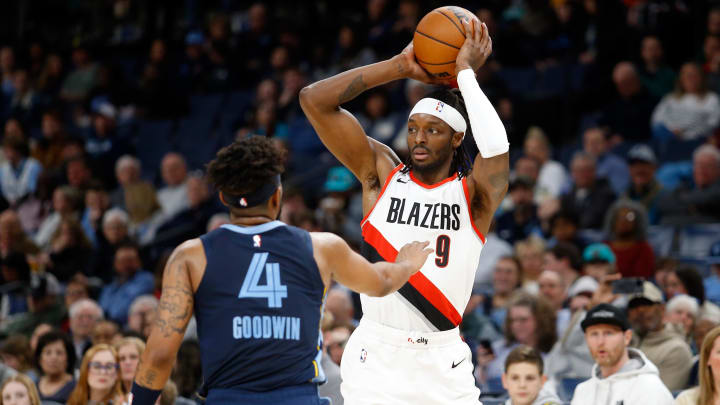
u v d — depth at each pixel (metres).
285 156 6.82
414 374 7.67
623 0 24.27
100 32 34.16
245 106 26.45
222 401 6.18
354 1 29.41
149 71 28.22
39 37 33.41
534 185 18.94
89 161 24.59
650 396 9.86
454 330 7.79
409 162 7.95
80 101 29.02
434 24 7.73
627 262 15.09
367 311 7.82
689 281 13.17
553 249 14.94
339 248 6.63
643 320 11.61
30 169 24.61
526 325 12.77
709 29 22.81
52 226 21.98
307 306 6.43
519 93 23.28
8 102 30.75
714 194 16.98
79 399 11.53
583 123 22.31
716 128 20.11
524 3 26.41
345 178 19.84
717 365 9.55
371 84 7.94
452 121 7.71
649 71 22.06
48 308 16.92
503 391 12.35
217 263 6.36
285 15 30.23
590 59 24.58
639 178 17.69
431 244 7.69
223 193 6.62
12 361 13.94
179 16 33.28
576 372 12.05
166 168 22.69
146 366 6.18
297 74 25.00
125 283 17.62
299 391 6.27
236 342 6.22
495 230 18.00
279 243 6.49
